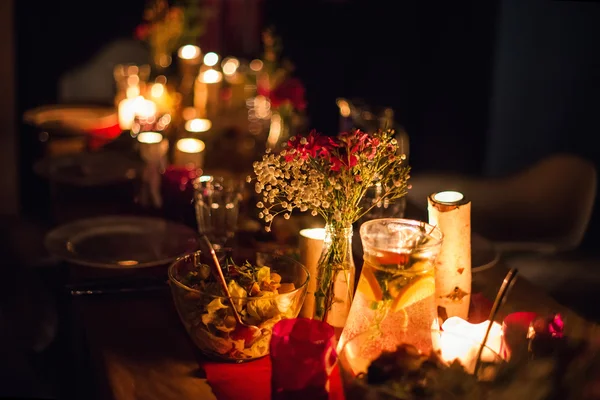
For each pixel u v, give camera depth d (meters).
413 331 0.90
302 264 1.15
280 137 2.24
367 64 4.67
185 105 2.74
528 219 2.25
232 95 2.72
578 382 0.88
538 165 2.26
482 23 3.92
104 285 1.34
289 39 4.85
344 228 1.04
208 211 1.49
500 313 1.22
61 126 2.52
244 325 1.03
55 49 4.07
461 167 4.04
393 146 1.03
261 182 1.02
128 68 2.96
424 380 0.82
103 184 1.99
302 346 0.87
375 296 0.94
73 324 1.35
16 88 3.92
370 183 1.04
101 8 4.16
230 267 1.13
